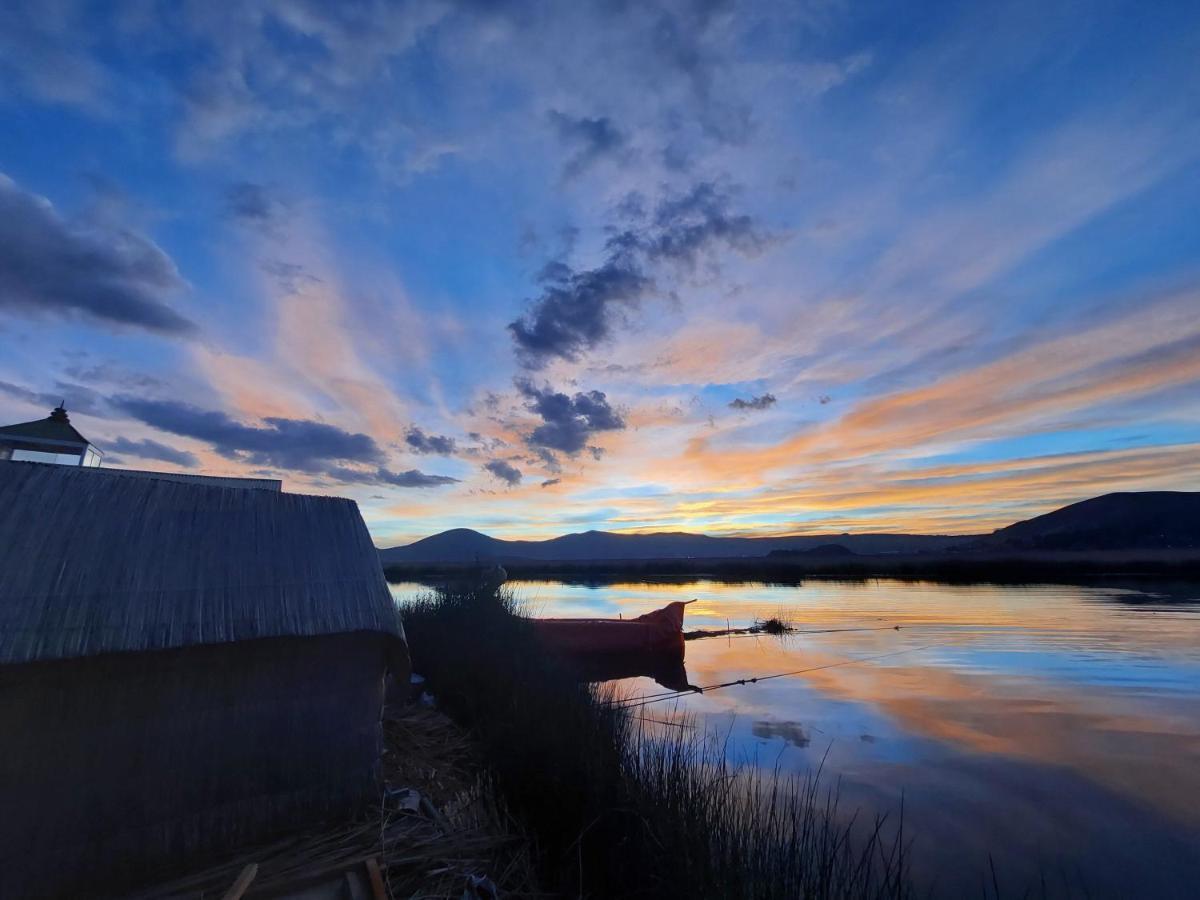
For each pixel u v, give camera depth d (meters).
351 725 4.37
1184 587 40.16
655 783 5.46
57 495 4.04
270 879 3.48
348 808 4.29
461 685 9.30
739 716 10.73
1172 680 13.17
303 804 4.11
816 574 66.31
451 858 4.16
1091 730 9.77
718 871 4.14
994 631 21.02
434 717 7.90
